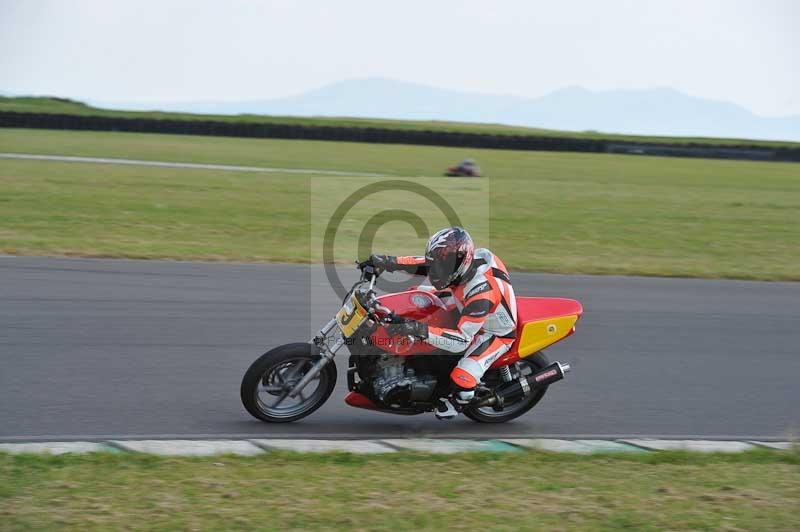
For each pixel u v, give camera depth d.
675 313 24.47
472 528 9.51
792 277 31.23
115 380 15.91
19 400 14.42
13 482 10.13
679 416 15.98
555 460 12.53
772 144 118.19
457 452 12.72
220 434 13.46
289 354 13.80
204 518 9.34
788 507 10.77
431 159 81.75
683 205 51.84
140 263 27.34
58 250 28.44
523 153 97.62
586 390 17.25
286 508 9.78
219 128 100.50
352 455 12.11
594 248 35.44
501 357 14.52
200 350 18.28
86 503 9.57
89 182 48.19
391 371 13.87
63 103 131.88
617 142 103.25
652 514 10.26
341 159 77.25
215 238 33.22
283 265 28.62
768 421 16.05
